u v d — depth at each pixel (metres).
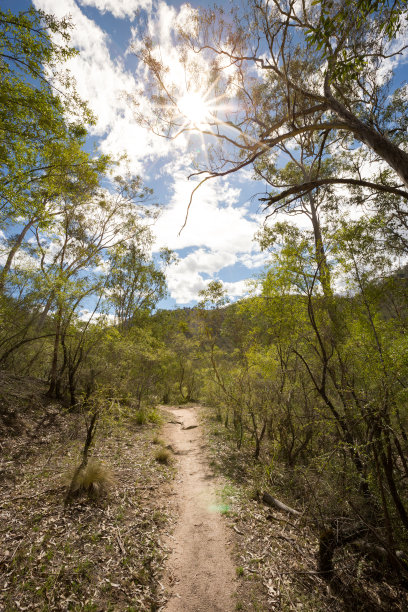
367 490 5.29
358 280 5.84
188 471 8.51
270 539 5.33
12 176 7.40
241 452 10.13
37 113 6.99
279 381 8.61
